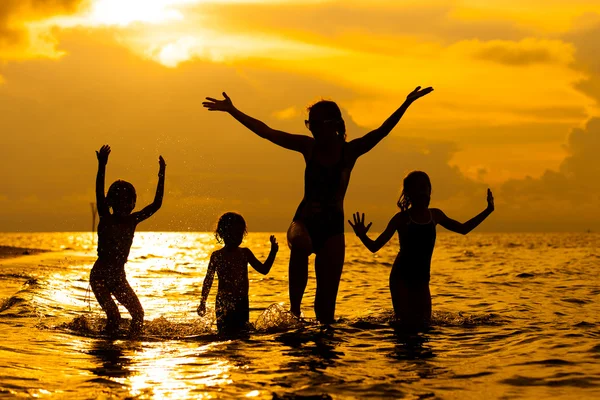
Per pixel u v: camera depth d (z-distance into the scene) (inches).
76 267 636.7
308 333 258.5
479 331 265.6
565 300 387.2
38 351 222.5
